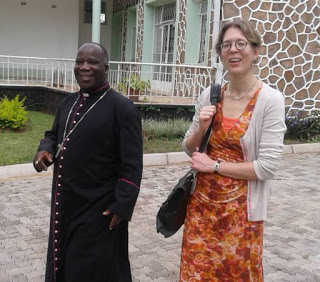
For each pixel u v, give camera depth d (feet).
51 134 9.08
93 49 8.21
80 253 8.21
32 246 13.15
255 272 7.83
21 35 50.98
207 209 7.83
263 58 32.40
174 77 35.35
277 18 32.12
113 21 61.82
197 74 32.71
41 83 41.01
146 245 13.51
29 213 15.90
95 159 8.21
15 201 17.16
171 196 8.12
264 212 7.68
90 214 8.25
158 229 8.31
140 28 49.16
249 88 7.62
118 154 8.38
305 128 31.50
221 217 7.67
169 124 28.66
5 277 11.25
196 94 34.53
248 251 7.68
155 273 11.72
